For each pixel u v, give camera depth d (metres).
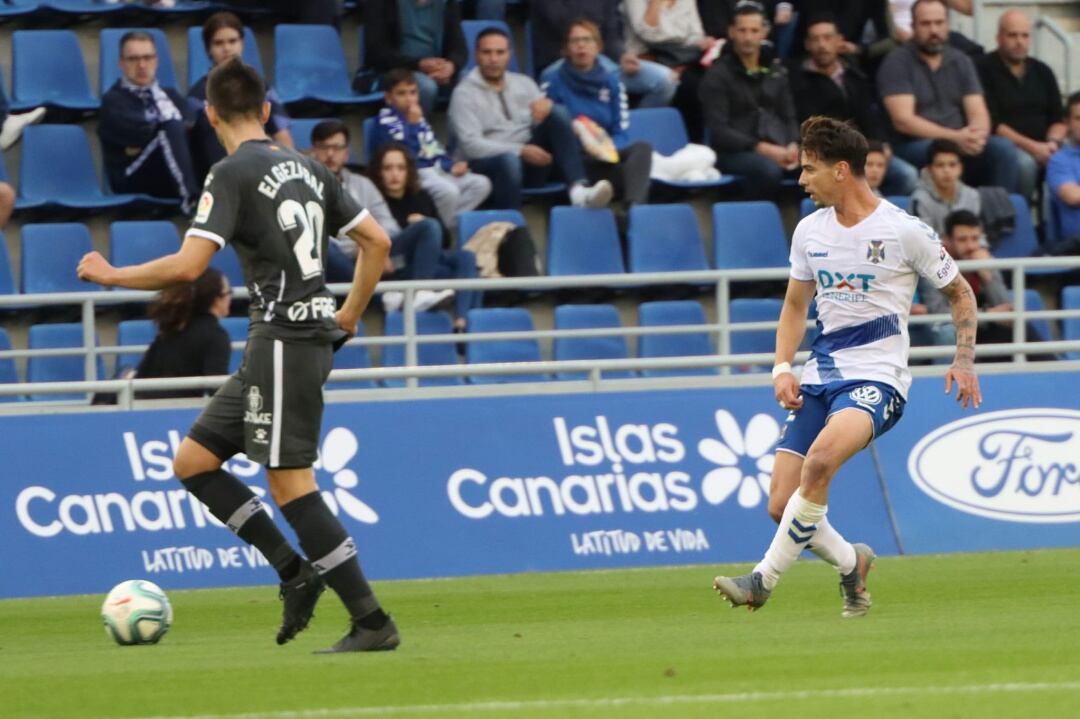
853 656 21.25
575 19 51.19
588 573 37.09
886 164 51.22
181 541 36.25
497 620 28.27
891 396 25.05
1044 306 52.41
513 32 56.06
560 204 51.12
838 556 26.31
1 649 26.08
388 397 38.84
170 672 21.25
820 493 24.62
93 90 51.56
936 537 39.84
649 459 38.91
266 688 19.19
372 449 37.62
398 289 40.78
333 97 51.44
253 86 22.05
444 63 51.03
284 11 53.34
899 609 28.27
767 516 39.22
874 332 25.14
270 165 21.56
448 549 37.28
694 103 53.97
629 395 39.22
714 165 51.88
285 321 21.56
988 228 49.78
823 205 25.55
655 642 23.62
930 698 17.23
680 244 49.59
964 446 40.62
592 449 38.62
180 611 31.48
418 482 37.59
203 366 37.97
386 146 45.50
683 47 54.41
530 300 48.66
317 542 21.86
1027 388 41.38
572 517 38.12
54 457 36.16
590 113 50.69
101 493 36.16
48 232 45.75
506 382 46.28
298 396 21.56
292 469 21.83
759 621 26.80
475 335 40.84
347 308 22.83
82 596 35.44
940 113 52.66
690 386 39.91
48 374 44.34
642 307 48.00
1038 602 29.22
